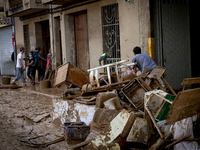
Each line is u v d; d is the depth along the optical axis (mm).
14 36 19984
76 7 12891
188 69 9547
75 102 6305
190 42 9547
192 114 4418
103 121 4980
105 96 5461
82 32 13523
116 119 4613
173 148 4395
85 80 6844
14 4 17062
